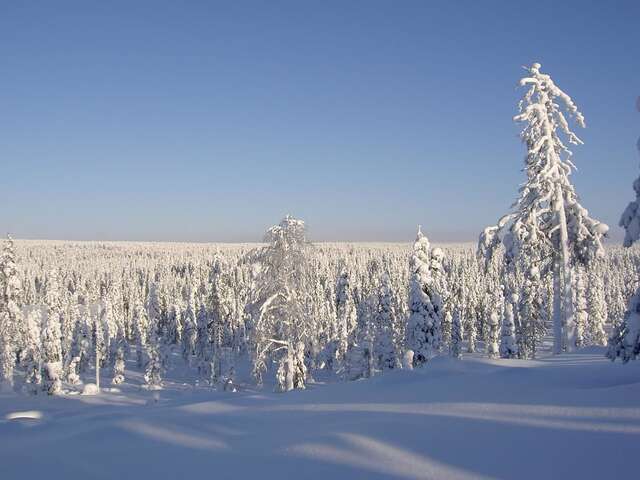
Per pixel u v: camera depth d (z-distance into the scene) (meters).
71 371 69.00
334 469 6.41
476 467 5.92
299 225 28.44
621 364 11.62
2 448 9.29
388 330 44.84
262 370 29.12
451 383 10.86
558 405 7.83
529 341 44.00
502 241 23.06
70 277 154.75
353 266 144.12
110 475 7.24
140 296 131.12
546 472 5.57
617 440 6.06
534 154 22.22
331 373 71.69
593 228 21.61
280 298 28.20
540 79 21.86
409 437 7.14
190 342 83.94
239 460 7.22
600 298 89.56
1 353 57.28
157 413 10.71
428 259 33.09
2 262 53.78
